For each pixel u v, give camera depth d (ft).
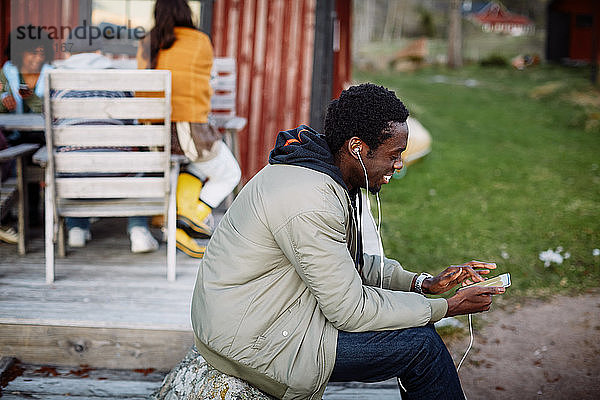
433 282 8.27
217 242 7.48
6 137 13.82
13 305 10.47
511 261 16.39
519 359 11.85
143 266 12.48
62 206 11.60
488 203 22.04
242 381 7.47
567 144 34.35
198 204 12.83
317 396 7.22
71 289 11.25
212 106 16.84
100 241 13.94
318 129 19.86
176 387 7.92
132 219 13.05
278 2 20.31
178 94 12.13
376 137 7.17
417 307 7.23
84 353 10.06
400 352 7.16
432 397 7.32
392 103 7.21
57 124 11.73
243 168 20.66
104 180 11.30
